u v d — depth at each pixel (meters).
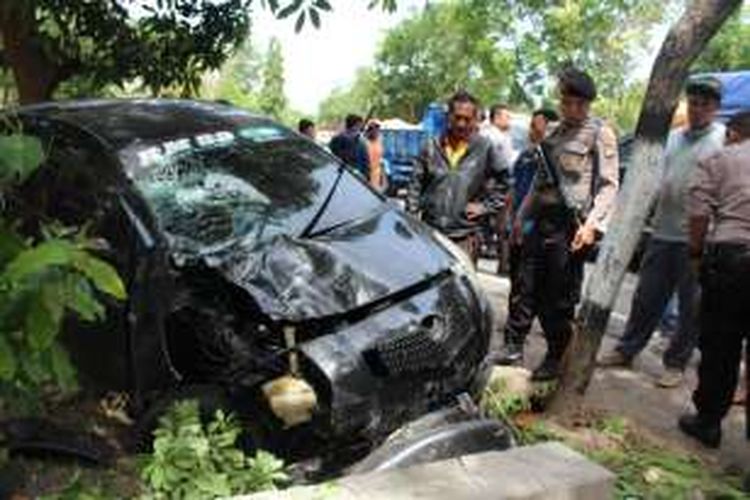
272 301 4.94
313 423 4.74
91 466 4.89
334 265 5.21
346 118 14.46
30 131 6.06
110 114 6.18
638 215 5.94
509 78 25.11
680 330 7.10
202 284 5.15
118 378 5.30
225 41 10.09
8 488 4.61
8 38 9.56
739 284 5.80
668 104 5.83
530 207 6.72
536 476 3.71
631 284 11.44
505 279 10.78
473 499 3.52
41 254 2.53
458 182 7.15
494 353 6.80
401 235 5.73
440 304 5.22
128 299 5.21
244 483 4.35
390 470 3.86
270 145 6.21
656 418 6.50
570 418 6.12
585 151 6.53
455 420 4.96
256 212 5.59
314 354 4.79
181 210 5.50
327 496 3.57
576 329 6.14
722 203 5.94
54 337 2.63
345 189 6.06
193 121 6.21
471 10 25.09
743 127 5.97
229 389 4.95
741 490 5.45
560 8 24.75
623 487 5.18
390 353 4.89
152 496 4.28
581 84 6.47
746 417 6.13
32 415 5.11
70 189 5.67
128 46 9.95
